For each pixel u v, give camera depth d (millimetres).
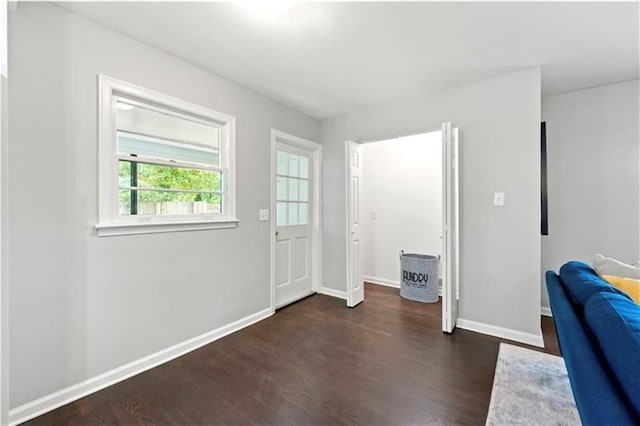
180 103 2252
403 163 4211
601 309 913
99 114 1828
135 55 1999
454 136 2783
